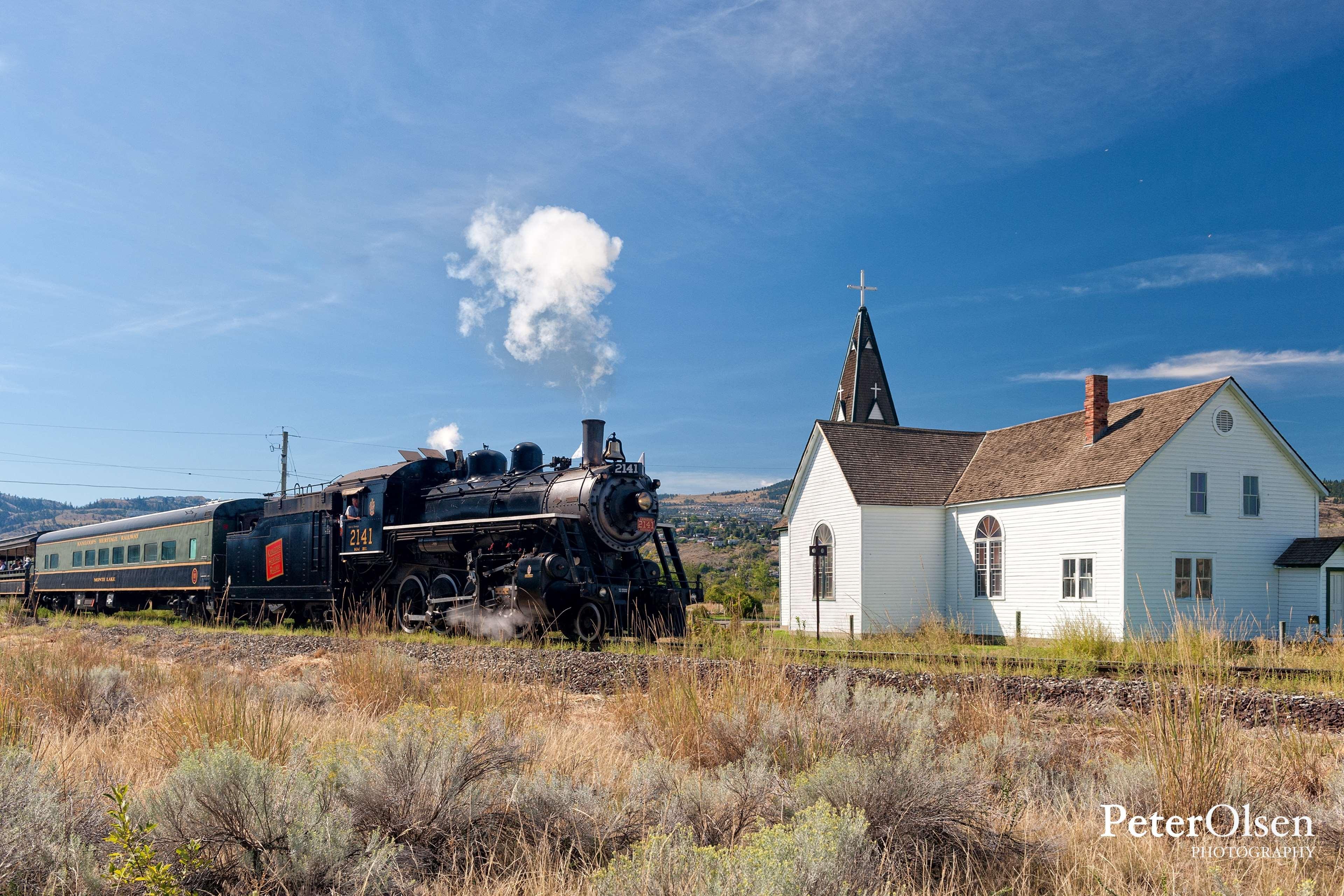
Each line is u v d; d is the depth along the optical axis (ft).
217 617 87.15
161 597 104.83
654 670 34.60
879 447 101.76
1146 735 22.99
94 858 14.74
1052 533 84.58
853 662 47.62
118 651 57.31
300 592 79.71
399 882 15.31
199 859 14.93
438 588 66.59
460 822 17.65
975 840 17.53
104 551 116.26
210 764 16.20
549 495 64.03
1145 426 82.94
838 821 15.10
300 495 83.82
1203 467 81.05
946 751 22.85
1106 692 35.22
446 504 71.31
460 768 18.95
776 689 28.94
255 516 91.61
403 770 18.25
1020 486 89.10
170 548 100.48
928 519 96.99
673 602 62.13
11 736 24.48
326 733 26.55
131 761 23.35
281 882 14.60
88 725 28.63
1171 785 20.10
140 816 15.85
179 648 62.85
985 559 92.12
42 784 16.87
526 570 57.82
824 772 18.60
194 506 99.55
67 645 46.70
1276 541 82.94
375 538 71.97
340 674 37.35
